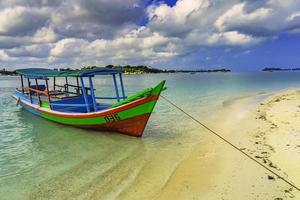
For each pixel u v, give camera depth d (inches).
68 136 531.5
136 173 337.4
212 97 1120.2
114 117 501.0
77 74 528.7
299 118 582.6
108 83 2726.4
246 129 523.2
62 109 639.1
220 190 280.7
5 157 418.9
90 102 670.5
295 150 377.4
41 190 304.3
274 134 468.4
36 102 715.4
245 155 374.0
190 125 588.1
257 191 273.7
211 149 413.7
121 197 279.1
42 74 635.5
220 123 595.5
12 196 292.8
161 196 276.5
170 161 372.8
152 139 488.1
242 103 909.8
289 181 290.2
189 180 308.5
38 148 462.3
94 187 306.0
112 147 450.9
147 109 470.6
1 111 851.4
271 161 345.4
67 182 322.3
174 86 1868.8
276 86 1797.5
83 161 391.2
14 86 2266.2
